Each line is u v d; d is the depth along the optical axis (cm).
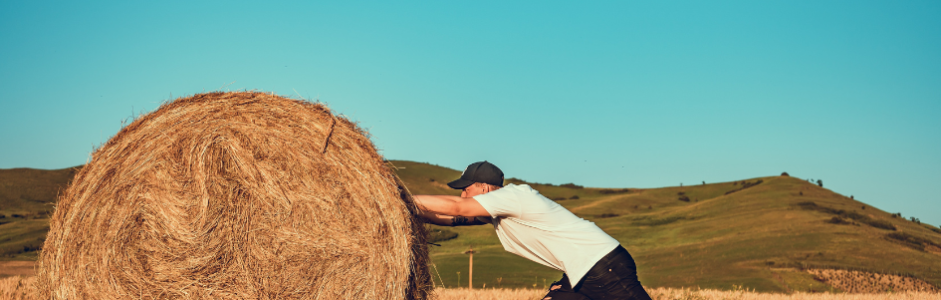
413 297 495
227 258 452
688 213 7538
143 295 452
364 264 459
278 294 451
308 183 464
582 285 470
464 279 2909
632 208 9788
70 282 464
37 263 483
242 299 448
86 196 470
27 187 7112
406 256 461
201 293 448
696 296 1072
